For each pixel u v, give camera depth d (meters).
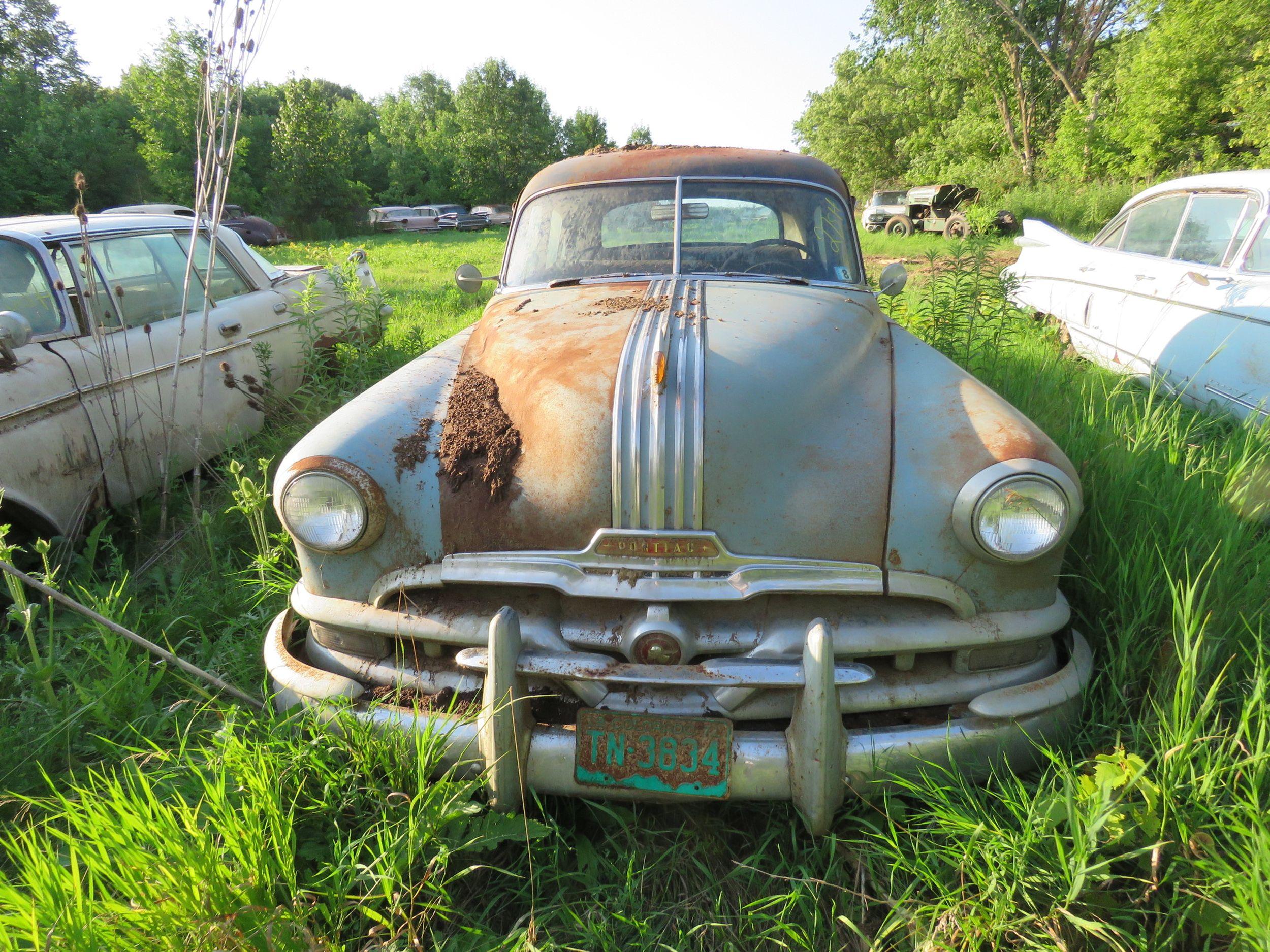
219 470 4.44
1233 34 19.06
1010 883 1.78
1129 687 2.32
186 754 2.20
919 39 36.34
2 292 3.54
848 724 2.08
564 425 2.11
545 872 2.02
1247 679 2.22
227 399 4.47
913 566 2.01
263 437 4.69
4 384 3.30
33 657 2.70
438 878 1.92
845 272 3.32
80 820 1.79
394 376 2.70
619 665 1.87
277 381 4.96
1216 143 19.92
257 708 2.49
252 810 1.85
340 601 2.19
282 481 2.11
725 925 1.82
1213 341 4.36
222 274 4.75
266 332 4.88
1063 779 1.89
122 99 39.72
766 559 2.01
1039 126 32.94
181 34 36.69
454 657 2.18
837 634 1.99
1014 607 2.04
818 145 41.34
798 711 1.84
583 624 2.08
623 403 2.09
